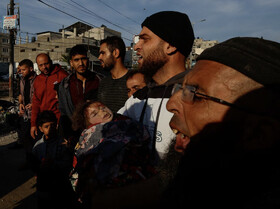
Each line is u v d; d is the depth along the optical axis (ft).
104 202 2.28
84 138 3.70
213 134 1.40
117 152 2.65
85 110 4.59
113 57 7.47
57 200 6.88
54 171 6.93
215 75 1.38
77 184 3.94
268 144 1.20
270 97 1.20
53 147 7.43
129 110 4.99
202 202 1.52
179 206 1.75
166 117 3.61
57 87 10.08
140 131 3.37
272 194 1.14
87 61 9.80
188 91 1.51
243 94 1.26
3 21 52.49
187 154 1.81
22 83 14.82
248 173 1.29
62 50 127.44
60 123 9.72
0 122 24.07
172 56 4.16
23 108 14.83
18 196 10.22
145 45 4.25
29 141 13.84
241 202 1.30
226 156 1.37
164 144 3.57
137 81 6.26
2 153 15.84
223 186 1.40
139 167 2.54
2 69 136.46
